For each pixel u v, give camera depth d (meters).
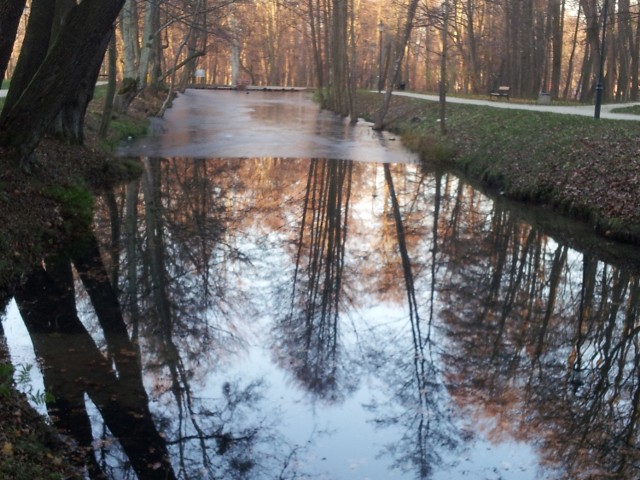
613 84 49.41
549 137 20.16
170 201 16.84
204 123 35.66
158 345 8.60
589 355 8.86
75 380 7.44
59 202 13.27
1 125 12.98
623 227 14.19
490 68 52.03
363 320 9.93
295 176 21.55
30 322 8.94
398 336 9.30
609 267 12.56
